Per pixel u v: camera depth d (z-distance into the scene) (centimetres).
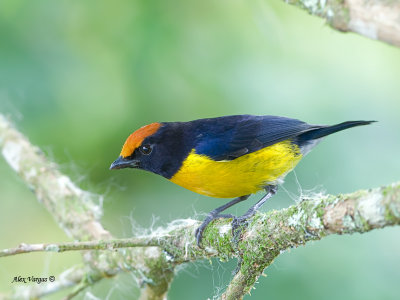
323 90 1195
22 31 1166
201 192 955
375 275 982
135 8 1210
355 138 1130
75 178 1201
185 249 772
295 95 1189
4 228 1271
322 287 988
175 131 920
